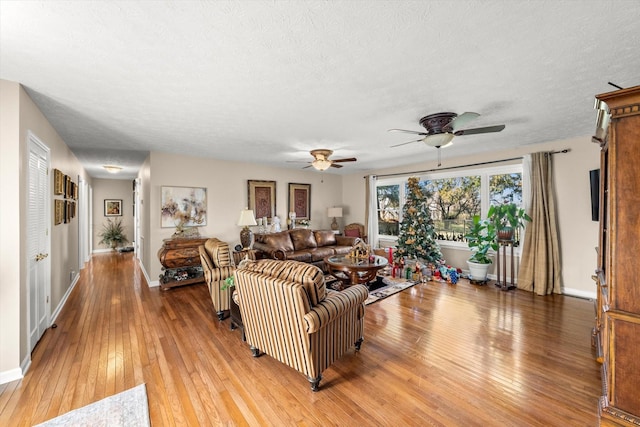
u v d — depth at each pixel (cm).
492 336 281
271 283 207
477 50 171
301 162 569
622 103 143
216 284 323
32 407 180
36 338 265
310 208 703
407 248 532
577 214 401
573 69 195
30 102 239
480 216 510
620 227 145
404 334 287
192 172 503
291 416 175
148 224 480
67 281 410
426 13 137
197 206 508
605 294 199
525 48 169
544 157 415
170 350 255
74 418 171
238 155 496
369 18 141
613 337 147
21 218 219
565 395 194
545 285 412
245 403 187
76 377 213
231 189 554
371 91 230
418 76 205
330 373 221
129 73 197
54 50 167
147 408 181
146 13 135
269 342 226
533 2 129
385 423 169
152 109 268
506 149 466
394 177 647
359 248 461
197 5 130
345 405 185
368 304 374
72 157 463
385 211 680
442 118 284
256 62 184
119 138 374
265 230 602
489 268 507
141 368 226
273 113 281
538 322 314
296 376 217
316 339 198
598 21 143
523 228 440
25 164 227
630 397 142
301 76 204
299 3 129
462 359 240
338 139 383
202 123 312
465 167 522
